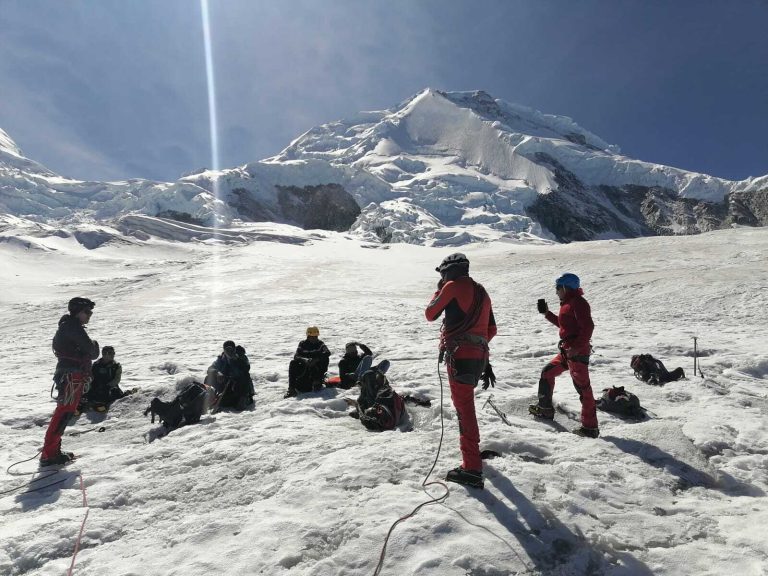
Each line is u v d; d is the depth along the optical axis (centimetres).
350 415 581
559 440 455
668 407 599
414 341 1331
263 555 286
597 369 840
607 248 4247
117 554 306
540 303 539
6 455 526
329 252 5794
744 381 728
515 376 791
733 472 400
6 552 318
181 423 593
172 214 17225
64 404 482
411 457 404
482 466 389
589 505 334
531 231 19462
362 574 267
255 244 6256
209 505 362
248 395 681
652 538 301
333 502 340
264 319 2088
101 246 7644
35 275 5491
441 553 276
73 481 433
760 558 270
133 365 1055
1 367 1241
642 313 1916
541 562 276
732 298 1948
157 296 3425
